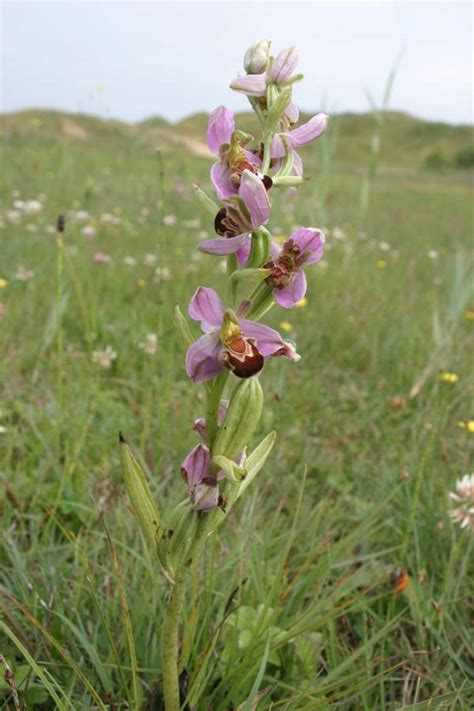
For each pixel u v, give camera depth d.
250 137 0.16
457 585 0.25
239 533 0.26
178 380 0.44
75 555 0.24
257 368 0.15
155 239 0.82
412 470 0.33
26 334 0.47
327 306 0.59
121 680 0.20
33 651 0.21
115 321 0.52
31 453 0.32
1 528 0.26
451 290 0.48
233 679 0.21
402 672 0.23
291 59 0.16
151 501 0.16
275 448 0.36
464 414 0.42
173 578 0.17
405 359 0.50
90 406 0.35
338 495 0.34
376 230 1.21
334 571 0.27
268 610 0.23
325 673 0.23
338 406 0.43
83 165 1.53
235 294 0.16
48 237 0.76
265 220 0.15
